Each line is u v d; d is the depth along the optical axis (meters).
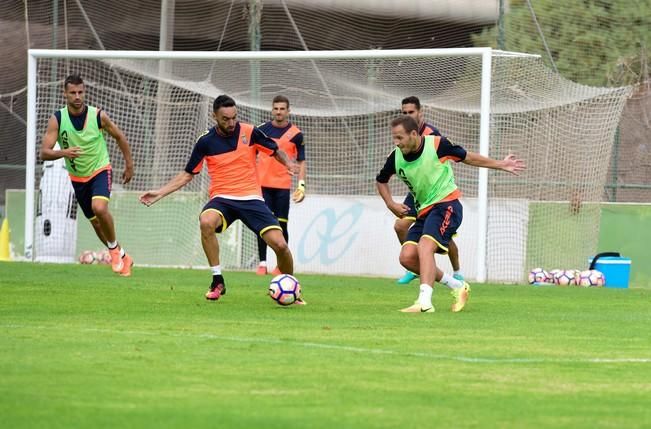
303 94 55.50
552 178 54.22
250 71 55.81
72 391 16.45
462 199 52.62
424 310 30.94
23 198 59.62
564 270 51.00
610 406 16.27
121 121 61.81
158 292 36.47
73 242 57.06
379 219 53.81
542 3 69.62
